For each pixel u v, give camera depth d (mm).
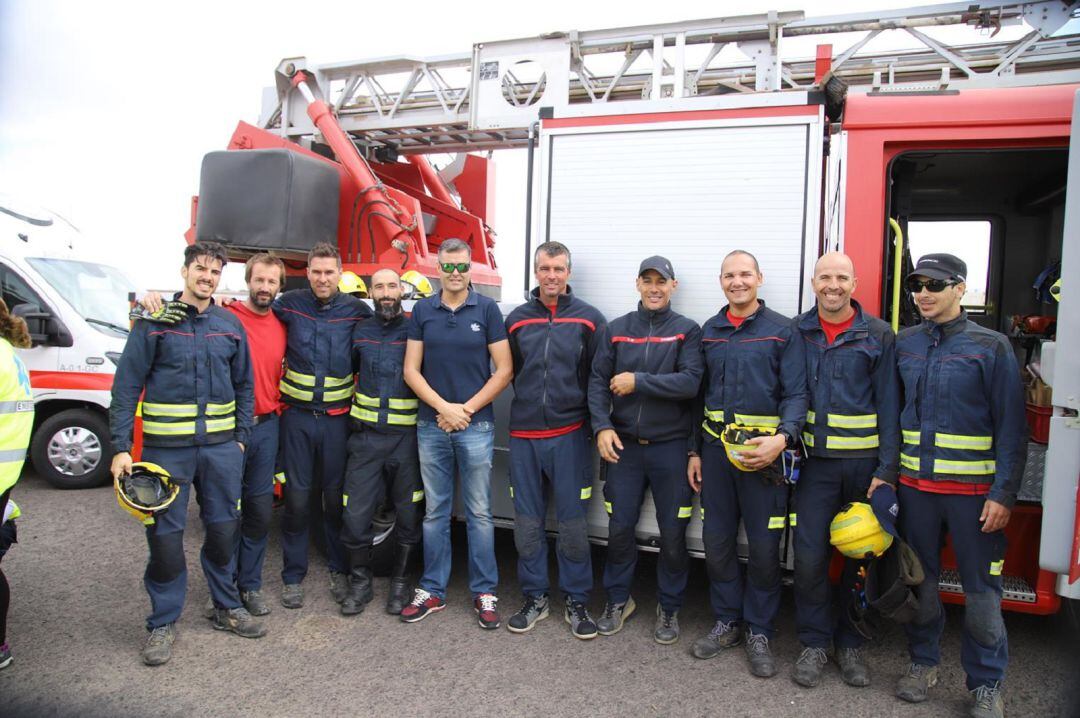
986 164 3834
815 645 3004
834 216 3443
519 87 5875
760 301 3189
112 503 5461
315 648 3217
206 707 2723
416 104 6234
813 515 2953
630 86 5543
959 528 2689
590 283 3670
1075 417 2447
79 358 5789
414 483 3605
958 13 4699
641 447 3273
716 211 3465
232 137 6145
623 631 3436
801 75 5328
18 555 4336
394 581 3615
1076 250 2428
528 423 3355
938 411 2707
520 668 3057
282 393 3648
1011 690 2932
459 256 3340
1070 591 2529
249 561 3543
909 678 2873
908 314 3889
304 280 5832
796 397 2963
